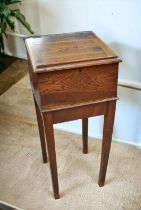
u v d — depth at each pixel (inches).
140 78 54.9
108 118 40.1
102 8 51.5
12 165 55.4
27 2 79.4
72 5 56.0
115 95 37.8
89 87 35.9
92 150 58.4
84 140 54.7
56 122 38.5
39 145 60.6
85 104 37.1
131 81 56.0
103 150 44.1
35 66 33.0
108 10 50.9
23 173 53.5
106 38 54.9
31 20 83.3
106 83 36.2
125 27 51.0
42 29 69.7
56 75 33.6
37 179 52.2
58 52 36.4
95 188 49.9
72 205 47.1
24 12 82.8
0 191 50.0
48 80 33.7
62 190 49.8
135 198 47.9
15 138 62.9
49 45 38.7
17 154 58.2
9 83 85.9
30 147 60.1
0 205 47.2
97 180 51.5
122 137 59.8
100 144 59.9
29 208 46.8
